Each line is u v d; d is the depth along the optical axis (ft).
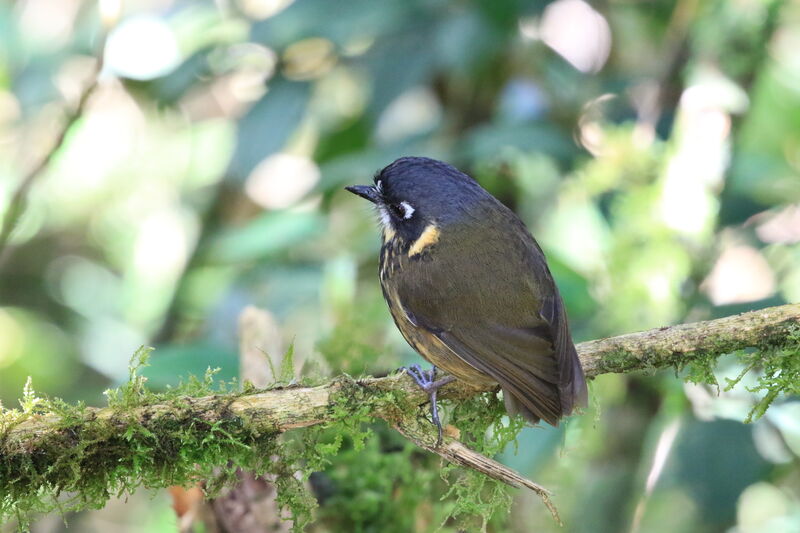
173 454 23.20
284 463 24.39
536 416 26.45
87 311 51.19
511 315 27.86
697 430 33.17
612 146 38.01
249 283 41.81
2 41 43.45
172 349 31.19
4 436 22.26
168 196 51.06
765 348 25.23
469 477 26.03
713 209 37.19
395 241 30.14
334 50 37.96
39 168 34.71
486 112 41.55
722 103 37.83
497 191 41.78
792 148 44.83
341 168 38.32
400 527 30.89
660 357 25.77
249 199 47.06
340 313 34.17
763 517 41.63
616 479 36.09
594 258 40.42
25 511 22.80
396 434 31.30
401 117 45.01
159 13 37.96
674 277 36.78
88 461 22.94
